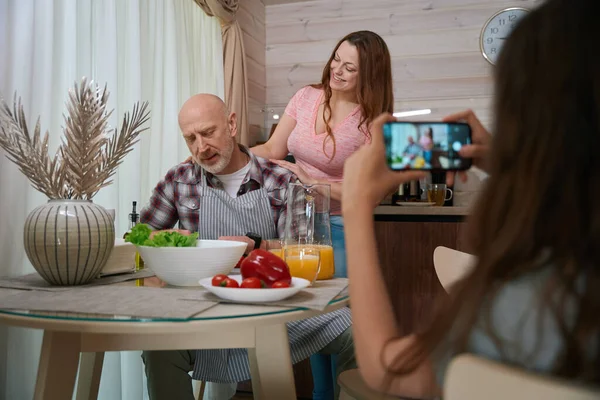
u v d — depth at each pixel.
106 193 2.17
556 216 0.45
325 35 3.86
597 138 0.44
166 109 2.73
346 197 0.67
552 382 0.39
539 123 0.46
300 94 2.46
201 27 3.08
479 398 0.43
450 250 1.50
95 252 1.22
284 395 1.14
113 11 2.21
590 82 0.44
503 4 3.54
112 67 2.20
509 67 0.49
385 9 3.72
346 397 1.12
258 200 1.81
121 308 0.99
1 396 1.66
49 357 1.03
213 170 1.80
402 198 3.30
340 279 1.37
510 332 0.46
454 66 3.60
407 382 0.59
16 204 1.71
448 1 3.61
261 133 3.90
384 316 0.60
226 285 1.09
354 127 2.30
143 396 2.41
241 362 1.64
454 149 0.70
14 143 1.28
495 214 0.49
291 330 1.61
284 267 1.16
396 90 3.68
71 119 1.36
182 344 1.11
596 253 0.43
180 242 1.29
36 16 1.84
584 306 0.42
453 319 0.50
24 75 1.74
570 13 0.46
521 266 0.46
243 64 3.41
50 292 1.15
